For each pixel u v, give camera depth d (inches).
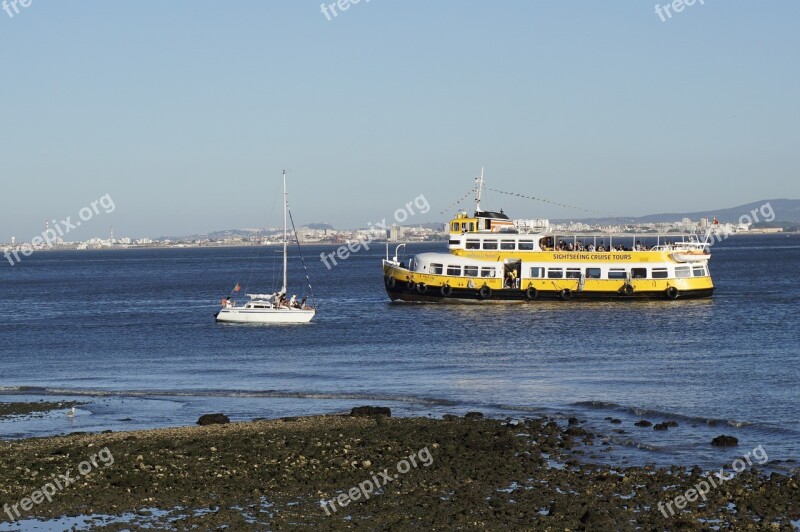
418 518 1178.6
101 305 5418.3
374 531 1135.0
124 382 2423.7
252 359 2839.6
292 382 2373.3
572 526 1146.0
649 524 1152.8
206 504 1237.7
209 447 1535.4
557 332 3437.5
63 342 3449.8
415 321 3853.3
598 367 2564.0
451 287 4352.9
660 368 2517.2
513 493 1273.4
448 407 1989.4
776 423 1744.6
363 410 1875.0
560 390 2185.0
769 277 6791.3
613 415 1862.7
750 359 2652.6
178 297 6003.9
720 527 1144.2
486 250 4360.2
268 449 1519.4
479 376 2428.6
